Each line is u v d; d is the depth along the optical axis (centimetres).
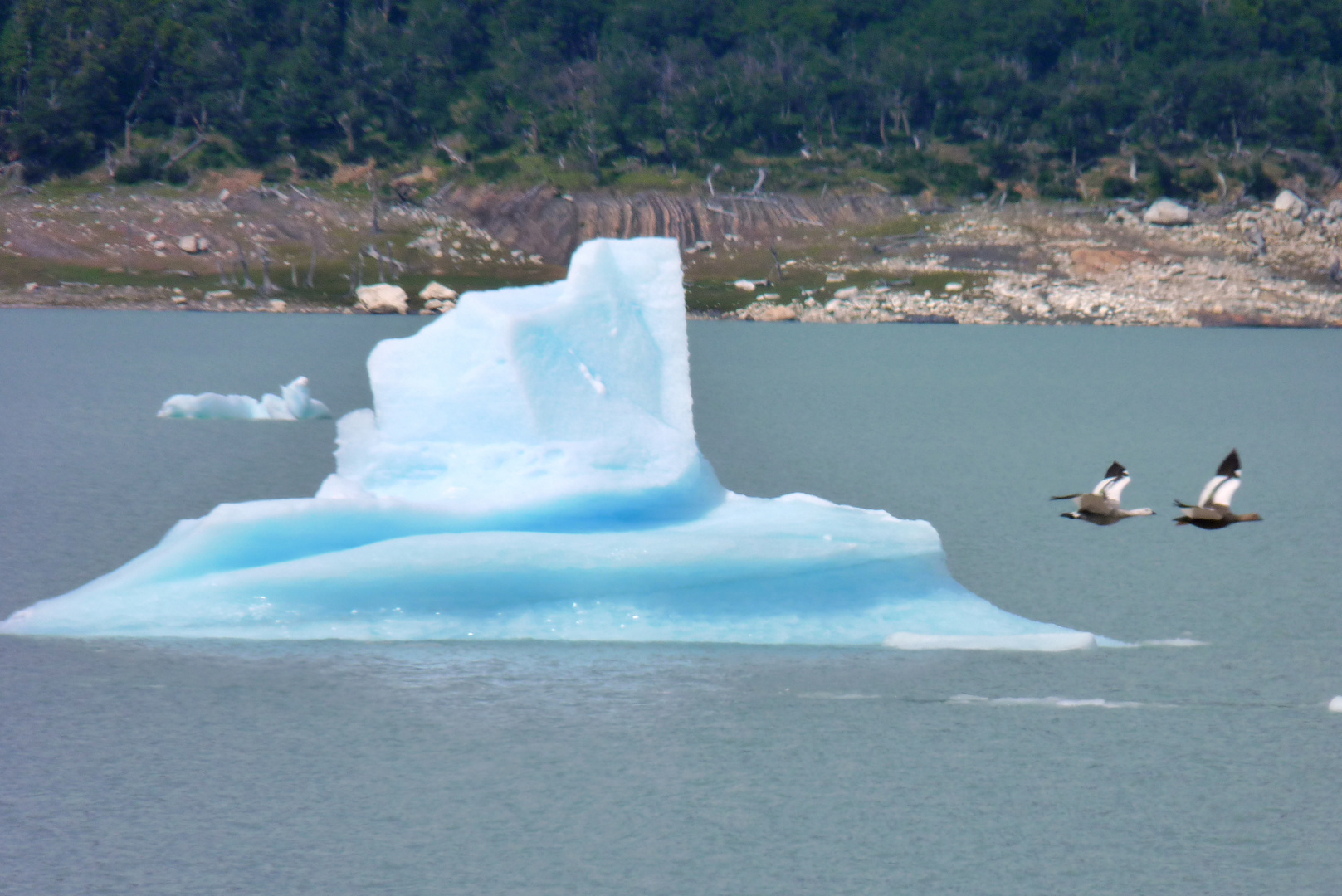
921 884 5047
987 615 8162
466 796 5794
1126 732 6612
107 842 5341
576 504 8306
